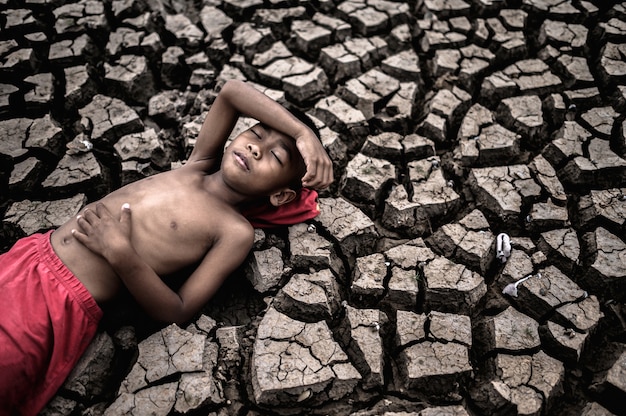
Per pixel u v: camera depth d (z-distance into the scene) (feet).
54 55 8.87
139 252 5.98
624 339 6.37
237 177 6.16
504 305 6.61
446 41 9.55
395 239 7.33
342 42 9.67
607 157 7.77
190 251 6.17
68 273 5.72
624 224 7.14
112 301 5.97
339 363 5.79
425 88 9.26
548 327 6.22
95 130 8.00
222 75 8.96
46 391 5.43
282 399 5.65
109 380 5.72
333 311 6.39
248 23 9.88
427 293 6.50
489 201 7.45
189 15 10.48
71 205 7.13
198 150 7.00
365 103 8.55
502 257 6.94
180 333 5.83
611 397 5.79
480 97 8.90
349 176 7.56
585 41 9.54
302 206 7.02
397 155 8.00
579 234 7.27
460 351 5.95
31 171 7.41
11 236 7.01
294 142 6.36
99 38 9.46
